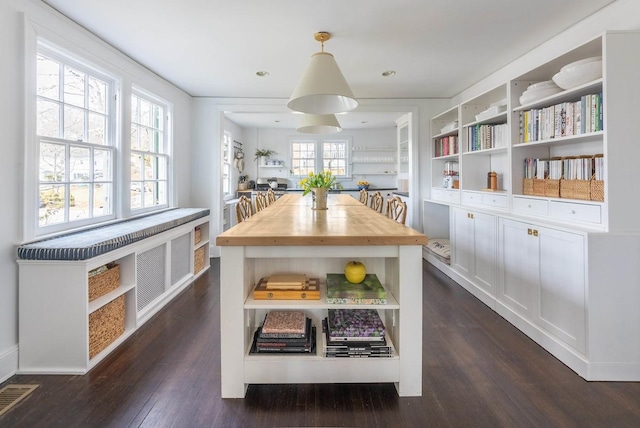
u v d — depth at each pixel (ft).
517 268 8.63
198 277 13.44
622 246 6.28
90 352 6.88
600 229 6.52
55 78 8.22
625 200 6.31
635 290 6.28
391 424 5.20
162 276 10.40
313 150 27.27
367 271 7.18
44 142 7.84
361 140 27.20
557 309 7.16
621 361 6.30
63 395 5.91
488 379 6.36
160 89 13.12
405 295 5.89
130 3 7.71
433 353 7.34
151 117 13.11
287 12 8.17
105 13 8.13
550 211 7.98
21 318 6.70
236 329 5.86
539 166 8.88
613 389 6.02
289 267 7.13
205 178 16.39
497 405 5.61
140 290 9.05
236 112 16.47
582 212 7.00
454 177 14.62
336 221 7.66
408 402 5.74
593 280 6.29
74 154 8.82
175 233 11.16
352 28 9.04
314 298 6.07
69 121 8.66
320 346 6.38
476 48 10.46
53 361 6.68
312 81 6.75
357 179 27.43
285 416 5.39
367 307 5.91
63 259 6.62
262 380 5.96
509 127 9.43
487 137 11.59
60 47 8.02
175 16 8.33
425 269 14.53
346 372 5.99
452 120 15.96
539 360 7.04
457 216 12.52
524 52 10.82
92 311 6.86
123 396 5.88
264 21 8.61
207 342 7.93
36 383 6.28
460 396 5.86
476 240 10.98
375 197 14.02
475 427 5.11
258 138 26.81
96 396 5.88
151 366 6.88
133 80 11.21
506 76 12.06
